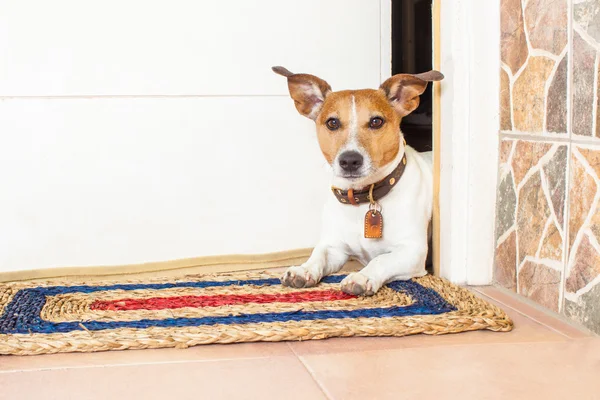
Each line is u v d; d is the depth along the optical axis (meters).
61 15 1.50
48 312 1.29
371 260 1.44
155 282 1.46
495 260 1.43
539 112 1.30
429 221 1.49
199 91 1.55
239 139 1.57
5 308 1.31
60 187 1.53
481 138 1.41
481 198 1.42
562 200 1.25
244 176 1.58
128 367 1.12
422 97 2.11
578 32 1.21
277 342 1.19
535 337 1.20
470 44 1.40
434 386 1.06
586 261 1.21
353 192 1.42
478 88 1.41
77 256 1.55
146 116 1.54
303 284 1.40
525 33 1.33
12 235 1.53
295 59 1.57
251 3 1.55
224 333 1.18
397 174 1.41
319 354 1.15
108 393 1.05
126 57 1.52
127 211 1.56
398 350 1.16
